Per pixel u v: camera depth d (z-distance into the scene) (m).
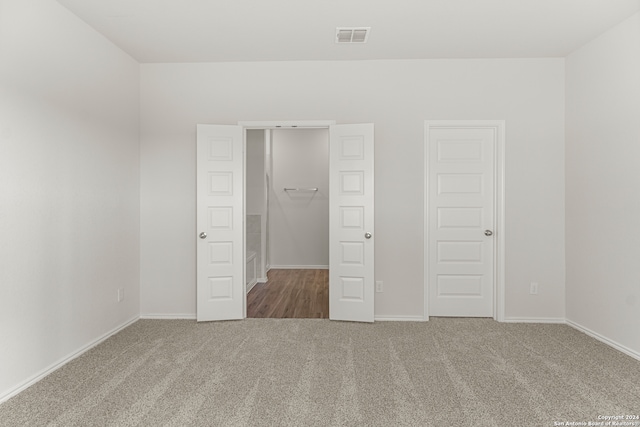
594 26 3.35
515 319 4.11
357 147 4.05
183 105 4.24
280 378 2.75
